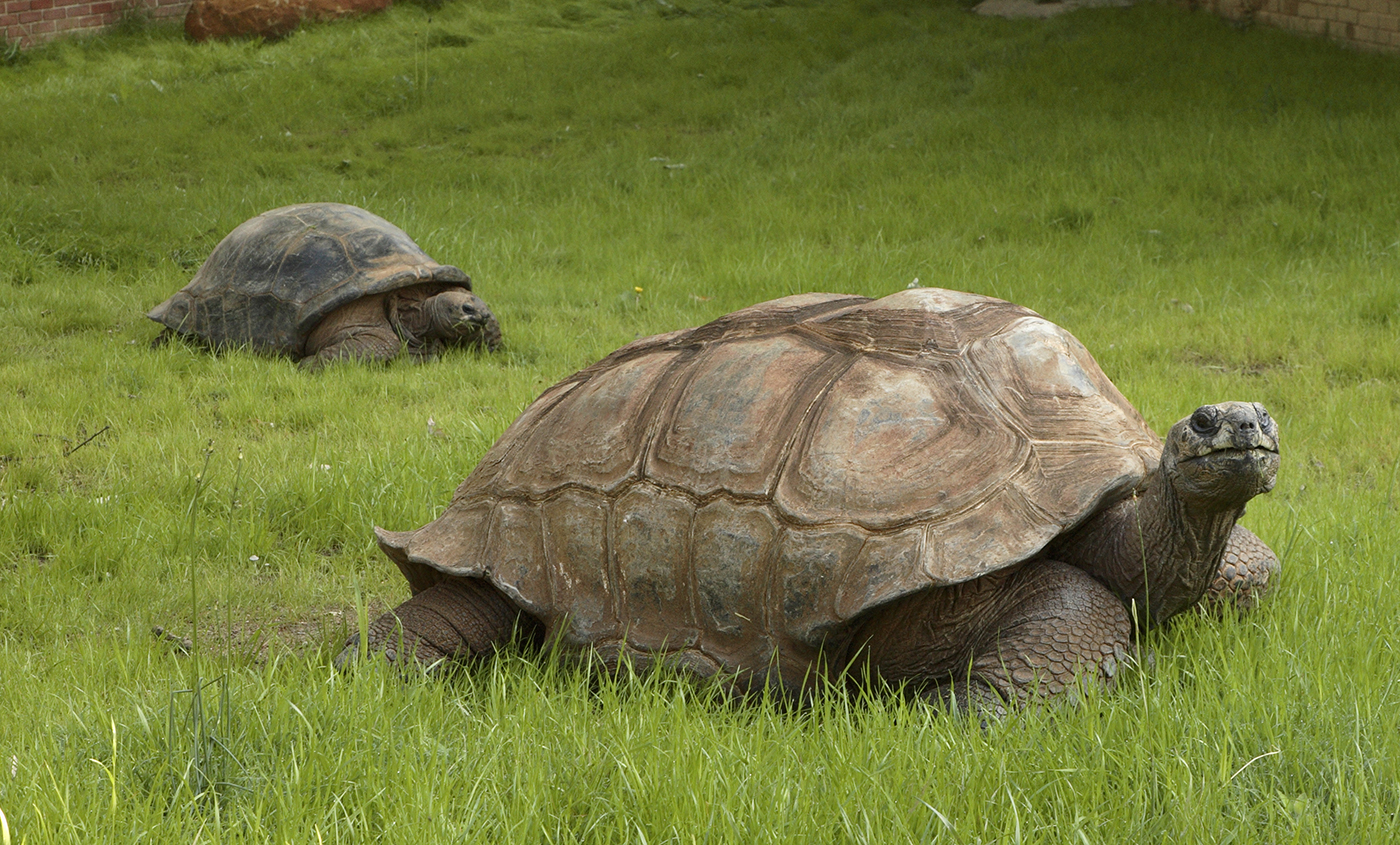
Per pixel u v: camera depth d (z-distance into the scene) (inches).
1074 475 116.8
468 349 296.4
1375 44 490.9
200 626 155.1
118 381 261.4
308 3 689.6
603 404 136.9
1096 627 111.3
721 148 486.6
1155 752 102.7
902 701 111.6
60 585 160.7
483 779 99.7
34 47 651.5
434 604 136.0
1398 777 95.3
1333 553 149.9
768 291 332.5
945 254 358.0
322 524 186.5
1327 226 350.6
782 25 648.4
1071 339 137.8
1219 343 277.1
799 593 115.2
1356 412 227.5
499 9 732.0
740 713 116.3
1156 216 374.9
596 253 379.2
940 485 115.9
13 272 345.4
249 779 99.1
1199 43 523.2
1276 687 110.6
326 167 481.1
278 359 289.9
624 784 98.2
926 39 604.4
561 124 531.5
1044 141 446.9
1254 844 88.6
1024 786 96.7
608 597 126.8
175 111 546.6
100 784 98.3
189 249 370.3
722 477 122.3
